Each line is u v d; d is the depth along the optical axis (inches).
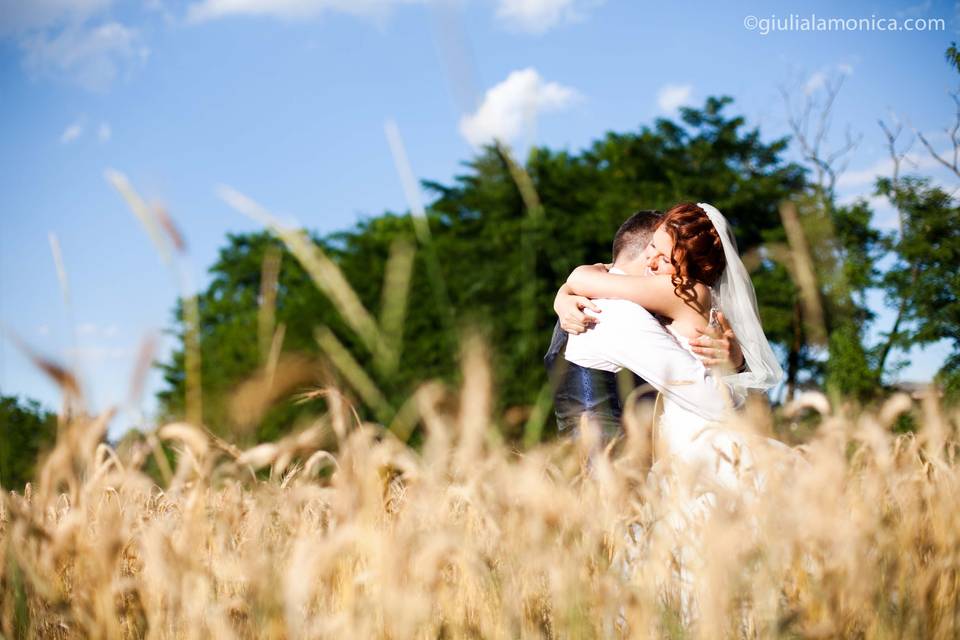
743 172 1046.4
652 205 938.1
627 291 145.1
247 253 1620.3
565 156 1064.8
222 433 61.9
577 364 142.5
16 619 67.6
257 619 61.6
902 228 663.1
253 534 66.8
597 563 71.2
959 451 95.1
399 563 61.0
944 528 77.2
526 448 73.9
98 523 70.7
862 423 86.0
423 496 68.2
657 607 69.5
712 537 64.9
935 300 632.4
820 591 65.7
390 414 62.2
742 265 143.9
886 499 83.4
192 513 66.8
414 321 432.8
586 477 83.1
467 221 750.5
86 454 62.5
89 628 64.5
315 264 57.1
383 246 940.6
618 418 137.2
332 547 59.8
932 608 71.0
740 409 131.9
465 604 71.1
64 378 57.1
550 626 72.5
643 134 1077.1
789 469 78.6
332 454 67.9
